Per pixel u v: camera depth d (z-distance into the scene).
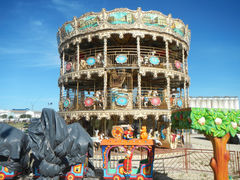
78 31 23.20
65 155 9.50
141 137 10.53
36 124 9.76
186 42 25.56
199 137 41.03
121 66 22.06
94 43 26.41
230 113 8.25
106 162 10.43
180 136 23.44
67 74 23.64
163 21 22.44
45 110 9.80
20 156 10.52
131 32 21.67
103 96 21.61
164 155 18.00
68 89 31.41
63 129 9.60
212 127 8.02
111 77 23.38
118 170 10.26
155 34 22.25
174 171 13.42
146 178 10.13
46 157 9.25
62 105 24.12
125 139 10.64
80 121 26.25
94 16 22.27
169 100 21.59
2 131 10.73
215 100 50.66
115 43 26.20
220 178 7.98
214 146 8.30
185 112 8.65
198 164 15.50
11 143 10.28
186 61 28.02
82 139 10.31
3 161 10.31
